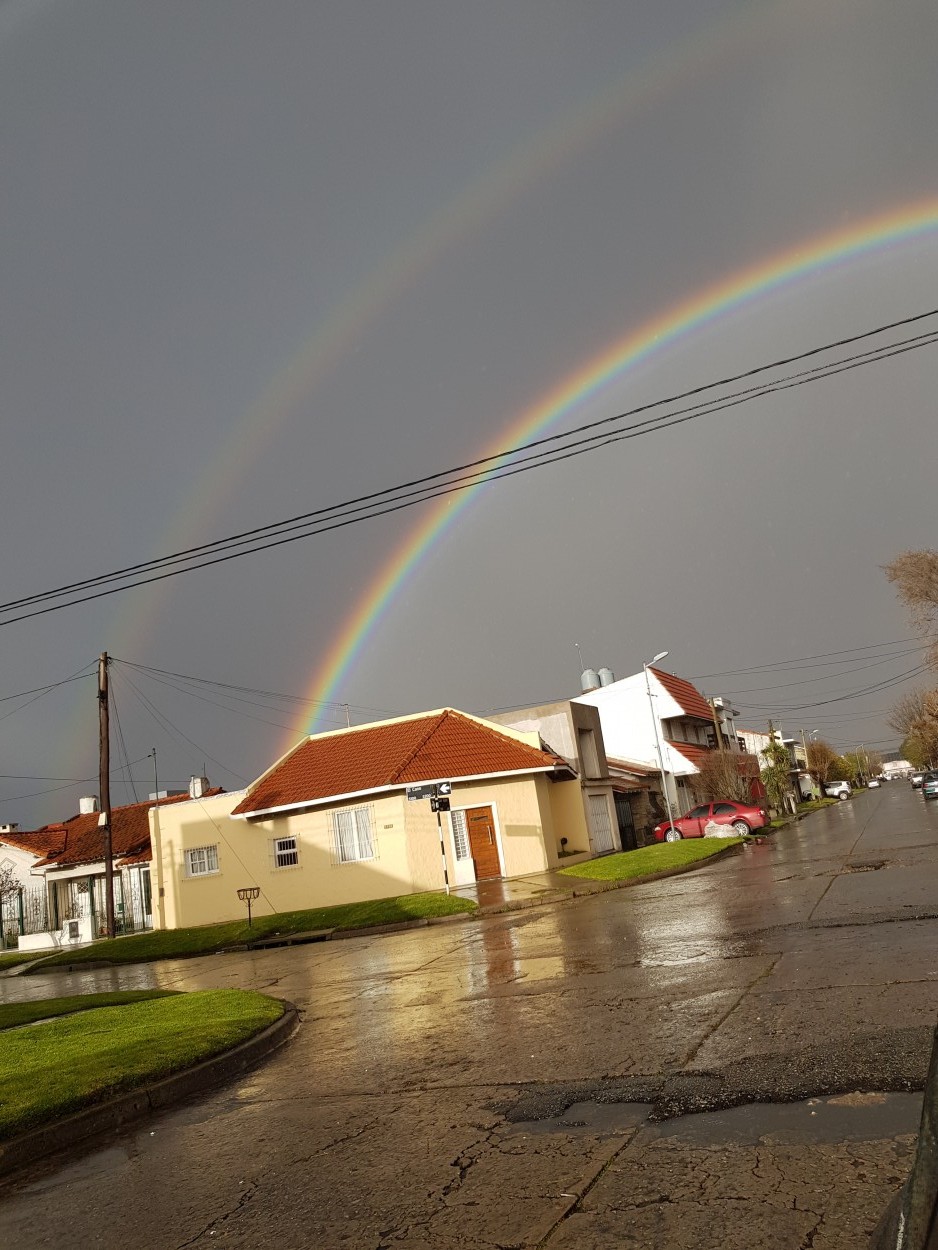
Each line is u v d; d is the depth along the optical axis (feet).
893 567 127.03
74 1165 21.42
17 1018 48.65
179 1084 27.25
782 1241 11.92
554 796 118.62
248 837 104.22
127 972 76.48
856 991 25.29
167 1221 16.35
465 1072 23.65
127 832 136.77
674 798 167.84
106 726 112.98
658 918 50.14
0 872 134.31
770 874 65.21
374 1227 14.51
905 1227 8.67
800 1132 15.58
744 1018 24.16
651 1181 14.52
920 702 292.40
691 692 204.33
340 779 103.65
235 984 54.19
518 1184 15.29
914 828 91.91
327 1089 24.66
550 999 31.68
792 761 299.99
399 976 45.39
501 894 81.76
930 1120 8.68
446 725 111.14
